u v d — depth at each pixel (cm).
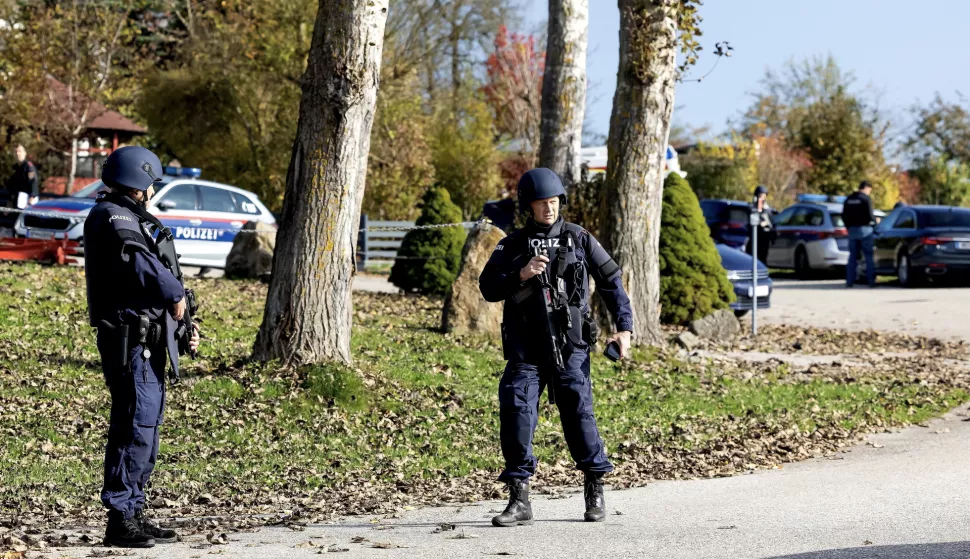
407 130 8181
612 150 3275
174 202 4684
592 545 1294
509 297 1441
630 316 1461
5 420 2175
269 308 2527
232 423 2247
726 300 4091
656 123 3247
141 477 1320
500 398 1445
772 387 2934
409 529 1441
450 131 9606
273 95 7838
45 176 7262
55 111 6775
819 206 6538
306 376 2438
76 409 2295
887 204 11462
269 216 4978
